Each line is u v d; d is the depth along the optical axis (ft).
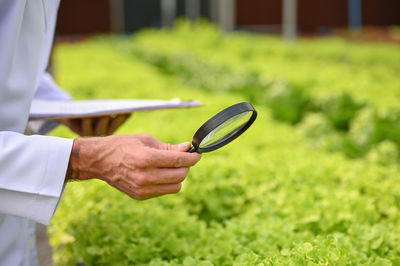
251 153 9.73
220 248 5.71
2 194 4.01
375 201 7.55
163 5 71.92
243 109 3.97
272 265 4.99
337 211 6.63
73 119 6.76
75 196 7.29
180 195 7.84
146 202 7.35
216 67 24.95
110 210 6.56
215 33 43.93
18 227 4.77
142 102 6.00
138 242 6.07
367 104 14.79
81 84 18.11
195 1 71.26
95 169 4.19
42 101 6.38
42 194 4.03
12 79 4.44
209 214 8.04
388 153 11.18
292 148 11.09
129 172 4.07
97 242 6.03
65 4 66.28
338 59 33.73
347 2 63.00
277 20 63.46
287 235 5.98
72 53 32.09
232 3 61.93
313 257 4.92
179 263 5.75
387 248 5.59
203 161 8.70
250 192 7.82
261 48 37.37
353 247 5.51
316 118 14.73
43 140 4.07
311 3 62.13
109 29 69.62
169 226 6.28
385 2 63.52
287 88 17.53
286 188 7.88
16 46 4.45
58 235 6.51
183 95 16.69
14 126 4.55
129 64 26.23
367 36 46.65
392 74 22.95
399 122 12.80
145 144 4.27
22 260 4.88
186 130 11.37
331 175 8.59
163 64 32.55
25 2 4.30
